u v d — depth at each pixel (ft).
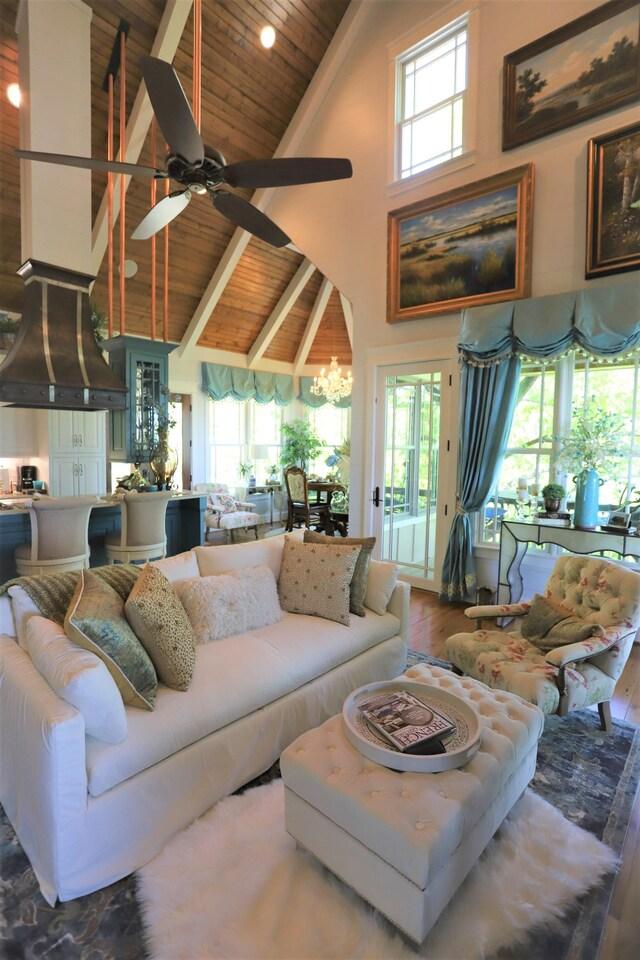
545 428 13.29
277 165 8.78
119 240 19.06
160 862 5.29
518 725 5.79
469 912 4.77
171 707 5.84
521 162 12.84
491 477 13.44
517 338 12.64
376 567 9.47
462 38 13.99
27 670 5.63
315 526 26.05
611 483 12.26
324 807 4.84
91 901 4.85
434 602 14.43
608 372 12.26
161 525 13.05
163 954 4.36
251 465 28.53
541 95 12.33
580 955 4.42
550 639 8.05
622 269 11.19
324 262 17.29
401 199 15.28
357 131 16.31
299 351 29.76
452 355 14.39
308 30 15.96
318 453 30.22
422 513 15.47
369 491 16.60
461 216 13.82
